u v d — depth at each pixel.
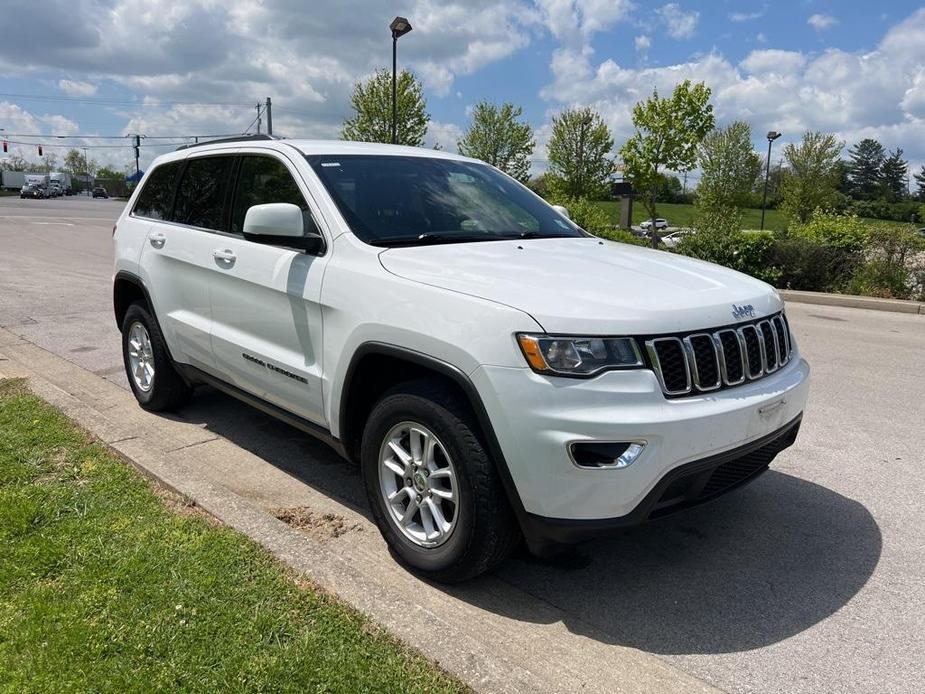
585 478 2.66
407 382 3.14
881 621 2.97
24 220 29.56
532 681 2.47
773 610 3.04
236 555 3.09
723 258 14.38
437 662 2.52
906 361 7.73
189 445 4.67
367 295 3.25
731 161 45.88
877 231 13.66
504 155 38.31
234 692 2.33
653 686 2.53
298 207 3.70
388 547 3.44
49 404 4.98
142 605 2.75
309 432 3.82
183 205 4.82
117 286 5.41
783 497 4.16
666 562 3.42
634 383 2.70
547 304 2.77
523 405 2.69
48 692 2.30
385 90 28.98
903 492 4.24
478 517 2.87
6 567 2.97
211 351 4.38
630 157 23.73
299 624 2.67
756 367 3.13
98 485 3.75
